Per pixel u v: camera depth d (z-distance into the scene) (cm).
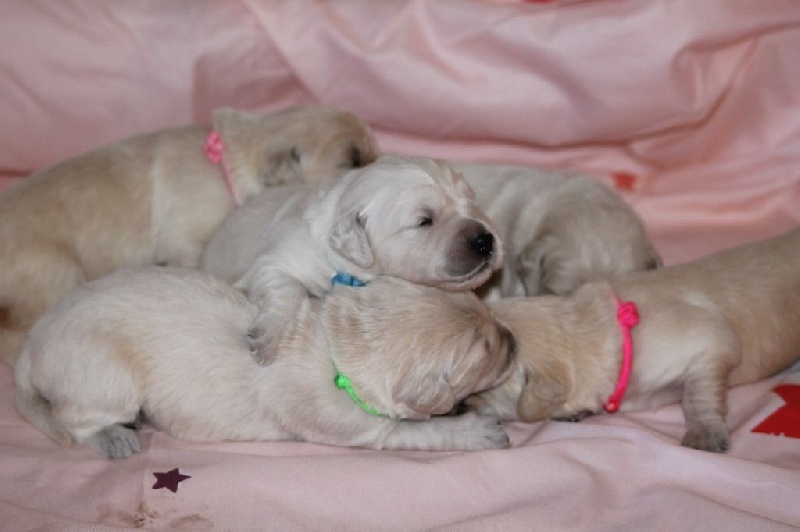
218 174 76
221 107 83
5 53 78
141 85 80
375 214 63
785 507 59
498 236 63
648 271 69
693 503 59
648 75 78
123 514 59
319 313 63
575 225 72
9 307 69
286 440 64
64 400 63
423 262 62
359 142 75
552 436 64
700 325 65
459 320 59
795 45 79
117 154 75
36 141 81
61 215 71
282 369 62
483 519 58
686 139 83
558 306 66
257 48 81
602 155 85
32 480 61
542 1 82
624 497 60
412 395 59
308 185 72
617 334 65
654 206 82
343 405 62
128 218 74
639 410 68
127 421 63
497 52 80
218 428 63
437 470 60
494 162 85
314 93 82
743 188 82
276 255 66
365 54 80
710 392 65
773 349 68
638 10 77
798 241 70
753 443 64
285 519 59
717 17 77
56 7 79
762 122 82
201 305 64
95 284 64
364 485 60
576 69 79
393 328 60
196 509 59
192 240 75
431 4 79
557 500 59
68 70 79
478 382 60
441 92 81
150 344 62
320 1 80
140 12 79
